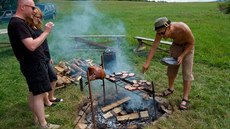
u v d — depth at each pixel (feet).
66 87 17.74
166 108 14.62
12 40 10.52
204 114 13.88
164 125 12.72
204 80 18.85
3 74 21.21
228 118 13.48
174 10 97.04
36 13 11.56
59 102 15.38
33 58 10.85
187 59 14.14
